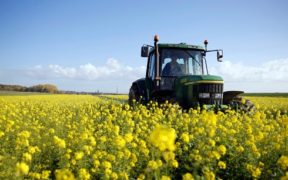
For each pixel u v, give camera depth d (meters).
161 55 10.83
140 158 5.87
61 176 3.58
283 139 6.57
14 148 6.44
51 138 7.38
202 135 6.88
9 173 4.52
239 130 7.82
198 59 11.11
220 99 9.88
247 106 10.30
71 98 33.16
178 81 10.31
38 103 22.78
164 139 3.02
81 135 6.93
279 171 5.08
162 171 4.94
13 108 15.16
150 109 10.91
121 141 5.82
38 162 5.89
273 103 21.42
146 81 11.91
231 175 5.43
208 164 5.06
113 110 13.43
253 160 5.64
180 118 9.33
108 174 4.93
